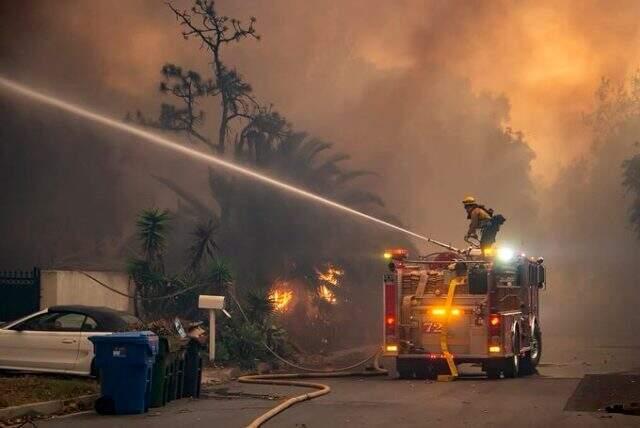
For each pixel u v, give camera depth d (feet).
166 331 59.11
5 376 61.05
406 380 69.51
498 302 69.26
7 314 77.61
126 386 48.44
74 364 60.39
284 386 65.05
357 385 65.00
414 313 69.97
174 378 54.13
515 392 58.29
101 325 60.80
